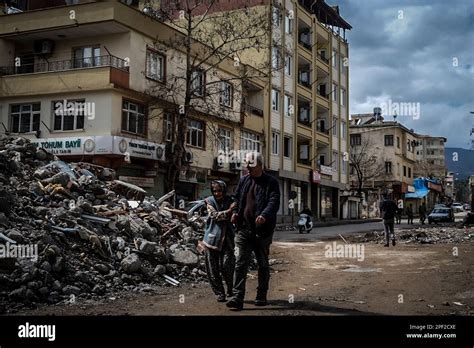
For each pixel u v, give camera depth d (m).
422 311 6.81
